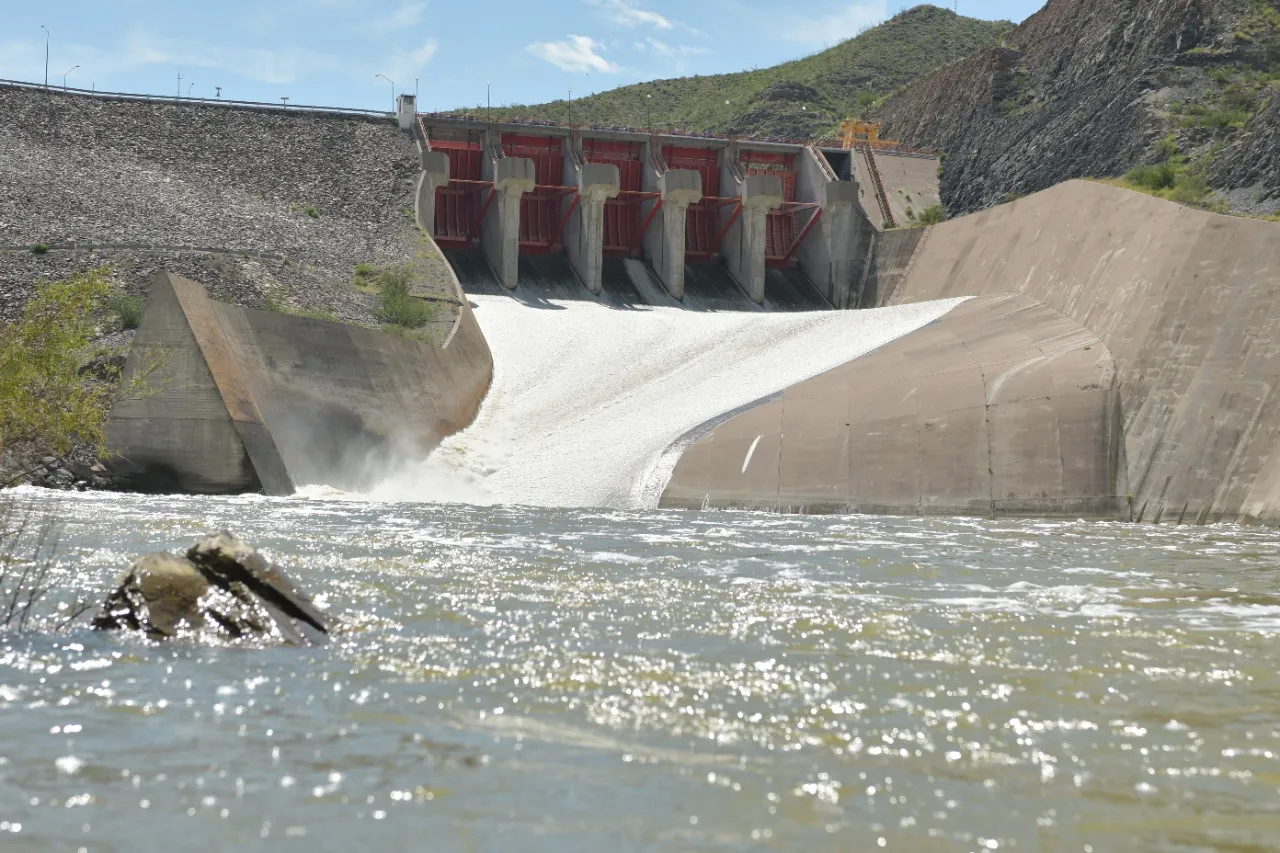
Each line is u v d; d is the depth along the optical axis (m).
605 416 52.75
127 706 11.96
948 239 70.75
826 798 9.50
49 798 9.23
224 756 10.34
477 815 9.02
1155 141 73.88
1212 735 11.34
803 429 45.38
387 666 13.85
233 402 43.25
